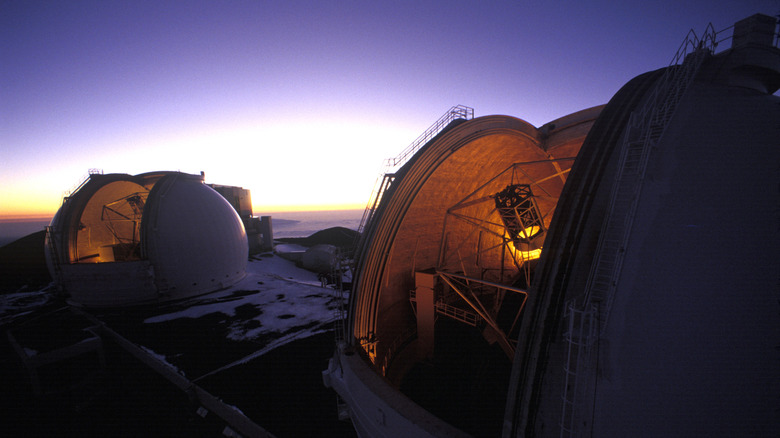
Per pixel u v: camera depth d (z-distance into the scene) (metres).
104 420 16.00
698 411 4.64
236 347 17.00
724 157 6.18
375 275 15.57
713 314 5.00
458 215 17.97
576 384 5.28
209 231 27.69
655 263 5.62
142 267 23.94
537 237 15.78
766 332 4.67
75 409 16.70
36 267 39.16
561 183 21.91
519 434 6.17
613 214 6.57
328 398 12.86
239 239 31.48
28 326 21.03
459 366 16.98
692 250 5.48
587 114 14.91
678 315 5.16
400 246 17.53
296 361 15.50
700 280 5.25
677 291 5.30
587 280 6.27
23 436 15.16
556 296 6.52
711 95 7.38
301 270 44.44
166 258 24.97
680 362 4.91
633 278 5.68
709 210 5.74
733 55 7.60
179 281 25.62
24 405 16.52
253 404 12.35
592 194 7.23
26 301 27.09
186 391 13.59
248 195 52.56
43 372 17.48
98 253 31.80
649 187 6.47
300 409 12.15
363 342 14.78
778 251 5.03
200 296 26.55
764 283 4.92
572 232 6.95
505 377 16.14
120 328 19.84
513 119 15.58
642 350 5.16
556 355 6.20
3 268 38.41
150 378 16.27
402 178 13.50
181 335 18.61
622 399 5.09
